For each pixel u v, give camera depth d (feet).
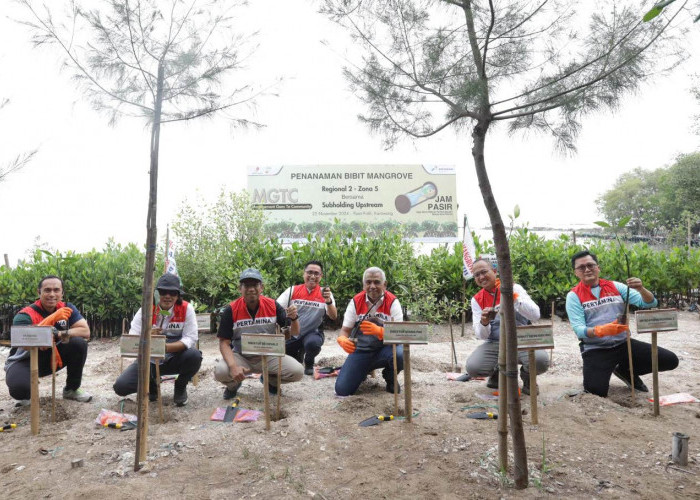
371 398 14.99
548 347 12.25
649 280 32.55
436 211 50.37
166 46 10.73
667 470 9.96
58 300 15.17
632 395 14.26
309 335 18.78
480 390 15.79
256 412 13.93
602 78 9.89
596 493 9.11
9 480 10.14
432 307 27.09
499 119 9.87
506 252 9.39
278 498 9.16
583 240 35.35
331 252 30.30
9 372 14.52
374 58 11.65
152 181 10.50
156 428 12.99
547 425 12.33
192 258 28.84
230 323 15.28
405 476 9.86
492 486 9.41
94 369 20.90
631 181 164.55
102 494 9.36
